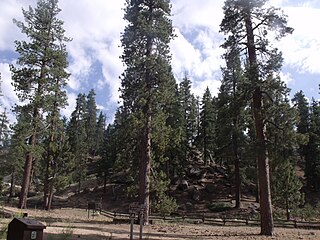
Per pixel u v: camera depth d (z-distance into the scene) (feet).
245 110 77.30
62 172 128.88
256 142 66.85
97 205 168.76
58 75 101.19
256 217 124.26
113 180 220.02
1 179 145.28
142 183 83.46
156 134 85.92
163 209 85.92
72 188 221.05
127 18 89.56
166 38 87.35
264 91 68.95
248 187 178.60
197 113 241.76
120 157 92.94
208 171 195.62
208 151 213.05
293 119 66.08
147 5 91.66
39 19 103.50
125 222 83.46
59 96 105.09
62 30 104.94
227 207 145.18
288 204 116.78
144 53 88.63
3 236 31.99
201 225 95.71
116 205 177.37
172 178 185.98
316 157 182.60
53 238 40.22
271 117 66.59
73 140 217.36
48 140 126.72
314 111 202.80
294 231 79.30
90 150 312.50
